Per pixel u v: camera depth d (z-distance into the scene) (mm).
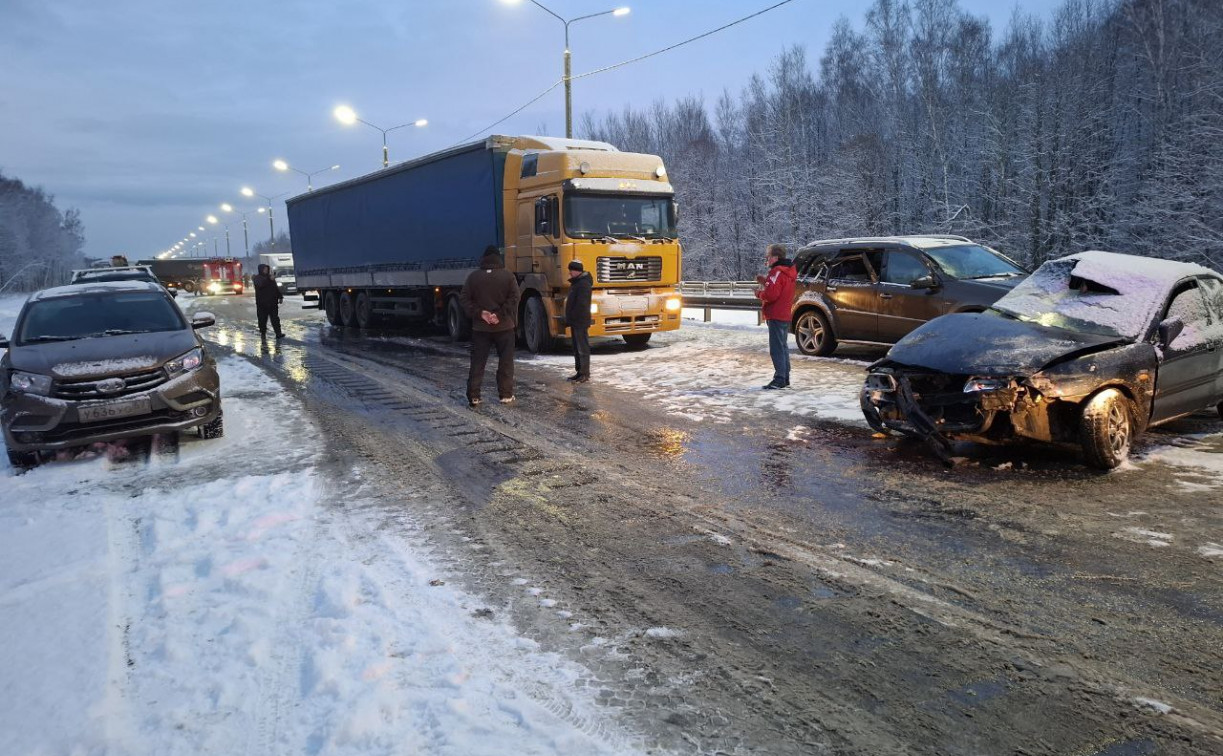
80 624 3664
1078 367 5484
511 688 2949
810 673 3043
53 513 5539
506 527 4895
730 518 4941
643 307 13641
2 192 108375
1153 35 35656
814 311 12180
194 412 7488
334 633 3420
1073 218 36125
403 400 9781
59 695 3023
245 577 4105
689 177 58031
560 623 3533
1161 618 3365
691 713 2783
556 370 12078
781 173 47906
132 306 8383
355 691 2938
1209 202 27750
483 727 2680
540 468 6324
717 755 2531
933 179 43156
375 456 6883
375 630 3449
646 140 66688
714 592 3836
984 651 3160
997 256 10820
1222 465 5520
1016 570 3934
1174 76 33594
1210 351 6266
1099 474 5457
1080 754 2473
